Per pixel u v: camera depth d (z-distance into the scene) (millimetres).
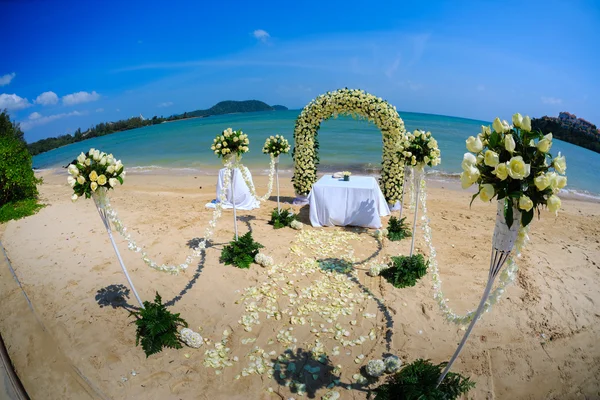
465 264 7141
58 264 7379
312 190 9055
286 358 4602
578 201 13430
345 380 4250
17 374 4434
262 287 6219
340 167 18344
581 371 4473
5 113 23750
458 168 18203
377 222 8820
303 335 5035
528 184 2586
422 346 4820
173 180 16344
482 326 5242
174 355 4688
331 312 5520
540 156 2617
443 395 3650
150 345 4711
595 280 6695
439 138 31453
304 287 6219
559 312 5645
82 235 9016
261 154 22266
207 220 9750
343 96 9727
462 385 3840
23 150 12531
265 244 7945
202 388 4160
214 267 6941
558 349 4840
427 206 11391
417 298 5879
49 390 4176
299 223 8922
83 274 6902
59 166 26281
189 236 8578
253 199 10898
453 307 5660
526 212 2705
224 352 4727
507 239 2977
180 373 4391
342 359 4582
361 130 37000
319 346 4789
